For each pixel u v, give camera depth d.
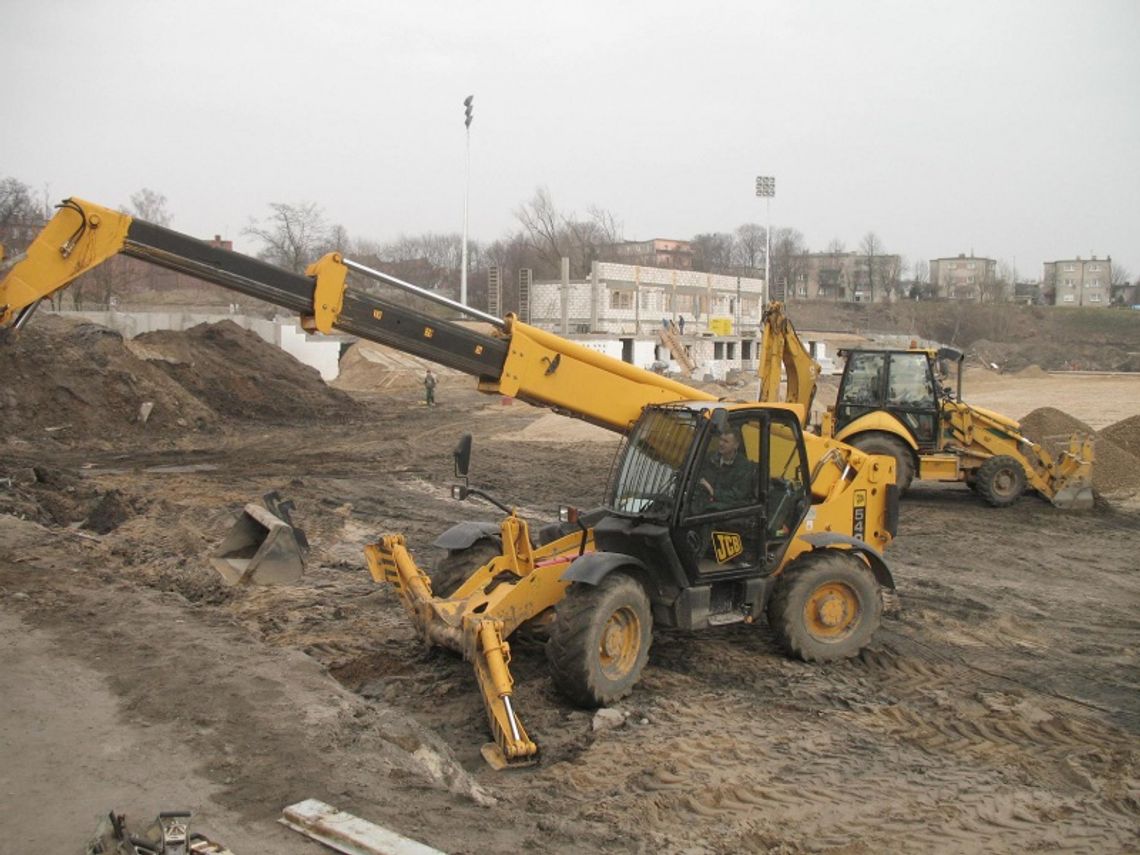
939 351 16.91
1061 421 20.03
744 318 77.44
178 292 67.38
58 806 5.20
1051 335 99.50
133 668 7.13
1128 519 15.73
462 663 8.37
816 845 5.53
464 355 8.27
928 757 6.78
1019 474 16.34
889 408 16.86
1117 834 5.75
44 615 8.31
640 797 6.02
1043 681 8.40
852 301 113.00
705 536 8.07
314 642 8.88
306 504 16.03
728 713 7.43
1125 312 104.06
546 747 6.80
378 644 8.91
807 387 13.73
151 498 15.66
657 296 68.44
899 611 10.27
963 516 15.87
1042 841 5.65
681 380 51.72
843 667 8.49
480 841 5.02
